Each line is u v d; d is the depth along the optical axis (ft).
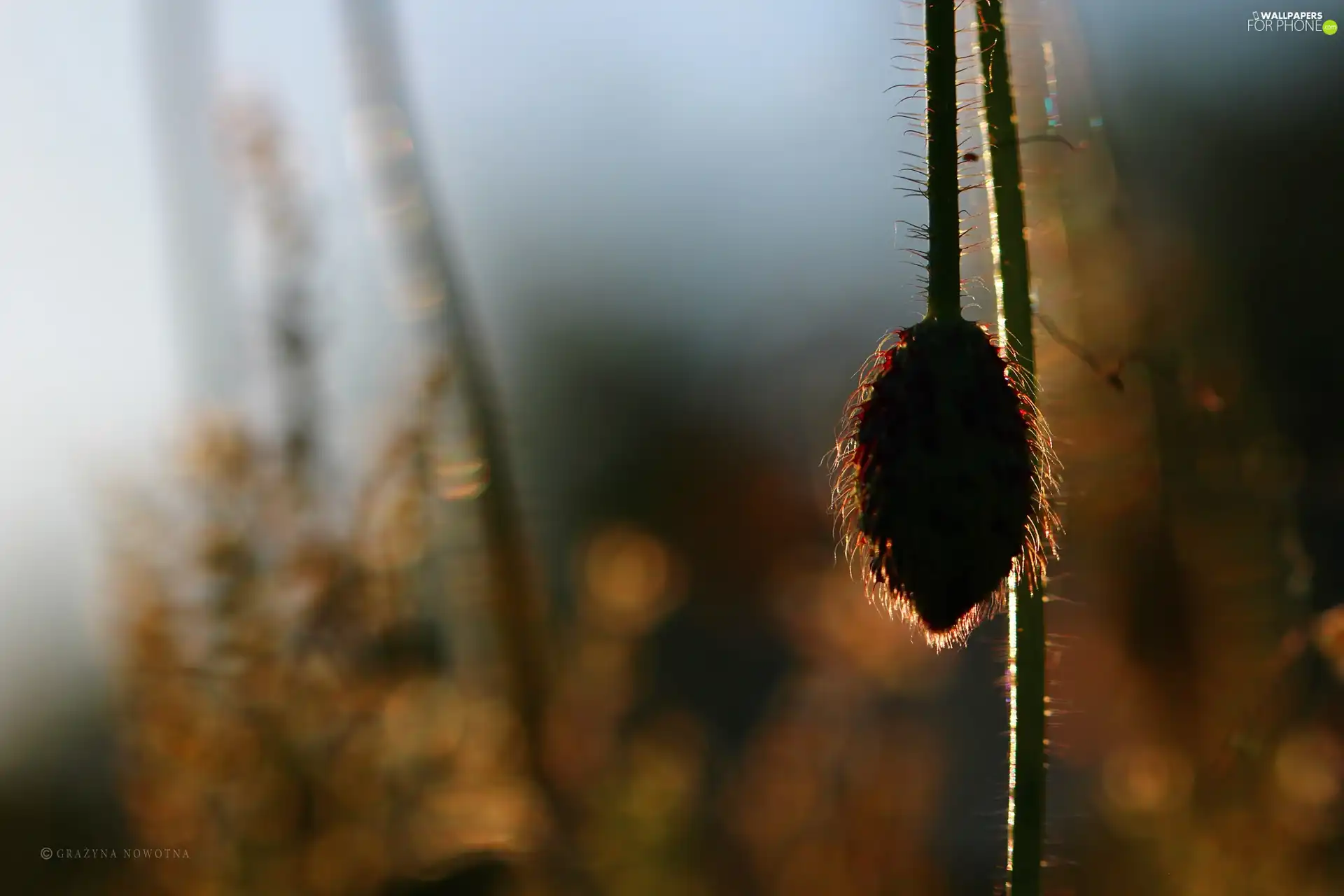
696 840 1.38
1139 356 1.36
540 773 1.34
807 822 1.40
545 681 1.35
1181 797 1.35
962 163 1.16
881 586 1.14
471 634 1.36
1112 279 1.36
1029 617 1.14
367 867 1.30
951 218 1.14
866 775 1.40
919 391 1.13
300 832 1.30
